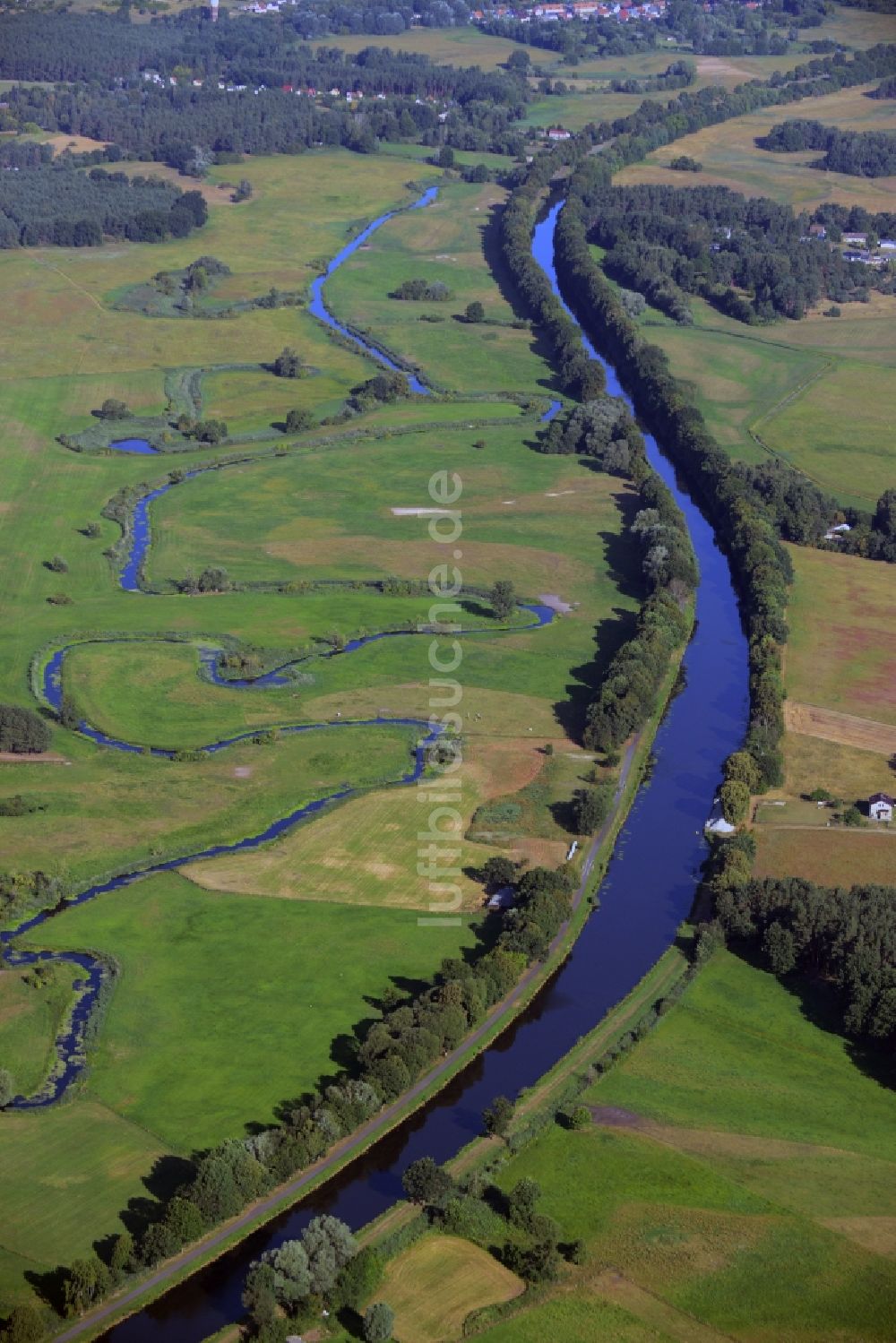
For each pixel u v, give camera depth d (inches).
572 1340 7209.6
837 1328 7308.1
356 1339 7190.0
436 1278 7534.5
